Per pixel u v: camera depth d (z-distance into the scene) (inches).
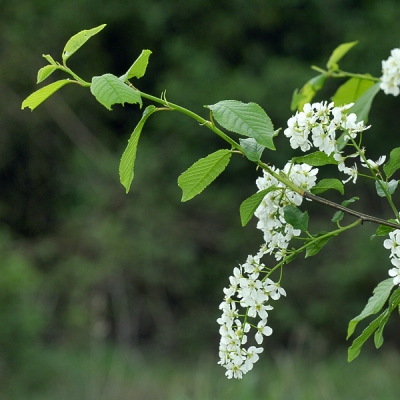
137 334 518.3
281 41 580.7
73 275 503.5
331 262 521.0
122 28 588.4
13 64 546.9
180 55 565.0
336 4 561.6
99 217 529.7
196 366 452.4
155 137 567.8
